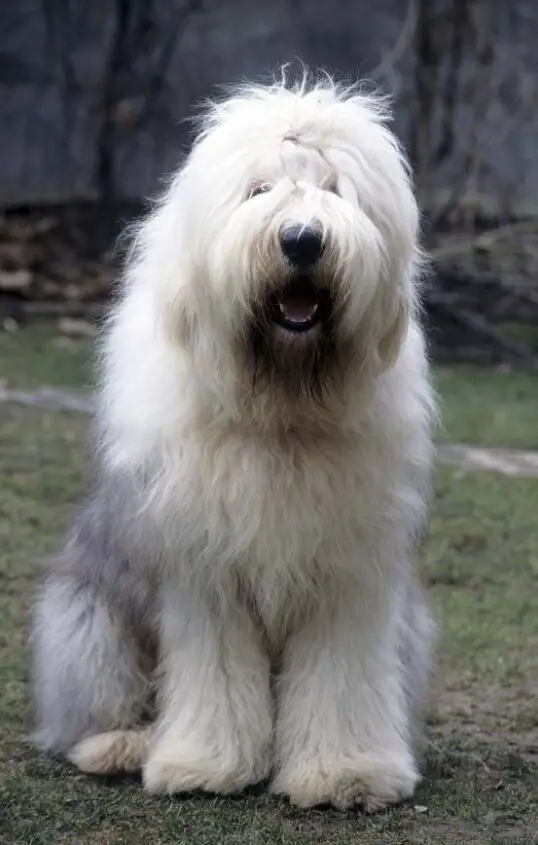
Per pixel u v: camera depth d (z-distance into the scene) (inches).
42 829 236.1
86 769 261.4
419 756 275.4
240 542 238.2
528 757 282.5
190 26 1067.3
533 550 453.1
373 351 232.8
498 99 982.4
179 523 239.9
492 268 904.9
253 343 233.1
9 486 498.9
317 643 252.5
